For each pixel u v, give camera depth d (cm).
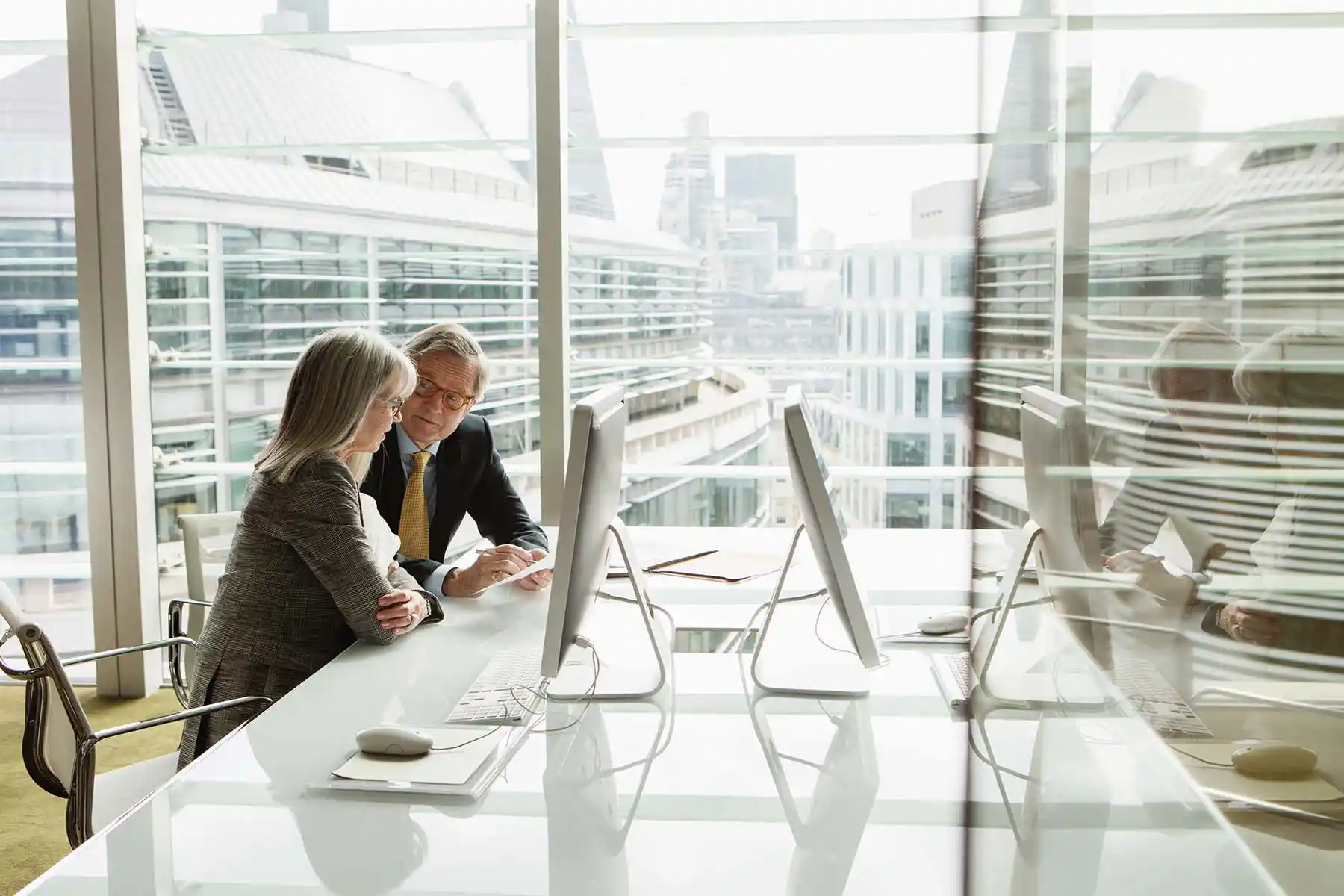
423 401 254
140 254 347
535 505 365
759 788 125
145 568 351
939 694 159
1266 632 37
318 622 195
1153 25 42
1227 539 39
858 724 146
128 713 339
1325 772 35
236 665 194
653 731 145
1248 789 39
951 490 370
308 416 199
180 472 361
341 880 104
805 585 223
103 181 336
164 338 357
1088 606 52
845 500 374
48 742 169
